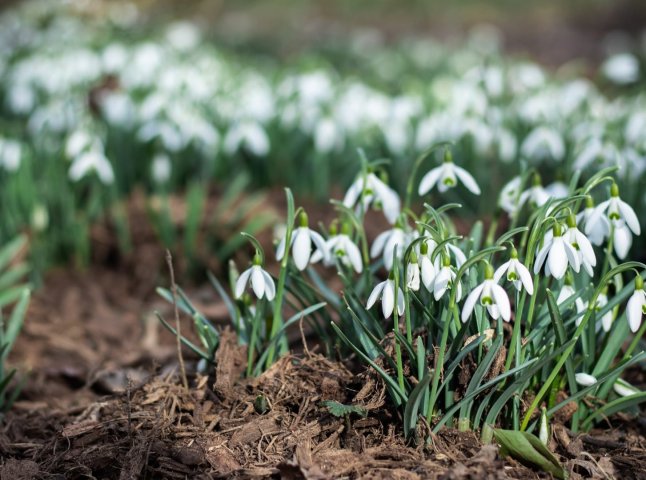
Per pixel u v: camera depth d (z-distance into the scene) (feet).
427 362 9.16
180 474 9.14
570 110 22.30
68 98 21.72
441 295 8.61
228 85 24.53
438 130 19.76
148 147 19.83
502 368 9.10
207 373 11.03
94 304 16.44
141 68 24.13
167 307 16.08
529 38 54.44
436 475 8.63
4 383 11.51
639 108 20.34
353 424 9.55
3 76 26.30
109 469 9.45
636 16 55.52
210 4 52.95
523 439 8.97
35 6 33.19
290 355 10.41
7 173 17.87
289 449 9.36
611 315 10.06
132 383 10.73
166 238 17.35
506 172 18.47
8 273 15.66
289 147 20.10
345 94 22.62
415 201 18.71
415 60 37.37
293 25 55.52
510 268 8.40
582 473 9.42
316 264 16.46
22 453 10.46
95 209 17.99
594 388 9.60
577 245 8.77
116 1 33.06
